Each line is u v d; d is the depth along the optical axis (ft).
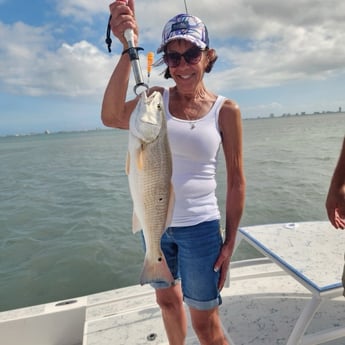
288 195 31.65
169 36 6.29
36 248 22.72
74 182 48.16
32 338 9.83
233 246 7.02
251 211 27.58
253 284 11.18
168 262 7.27
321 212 26.58
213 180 6.86
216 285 6.79
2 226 27.96
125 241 23.02
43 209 32.99
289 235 9.75
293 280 11.30
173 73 6.52
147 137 5.70
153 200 5.90
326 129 145.69
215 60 7.12
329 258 8.31
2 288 17.81
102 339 8.99
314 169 44.34
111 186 43.27
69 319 10.09
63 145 171.12
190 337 9.15
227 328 9.23
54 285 18.01
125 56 5.96
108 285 17.81
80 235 24.71
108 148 120.26
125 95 6.18
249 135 135.95
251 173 44.68
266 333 8.95
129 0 5.94
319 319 9.49
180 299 7.66
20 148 168.14
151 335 9.07
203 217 6.63
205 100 6.84
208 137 6.46
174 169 6.56
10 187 47.34
